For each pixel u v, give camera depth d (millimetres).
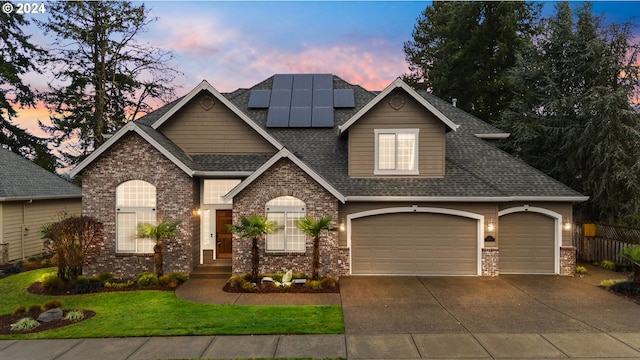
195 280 14094
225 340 8484
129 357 7648
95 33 28422
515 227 15641
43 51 29016
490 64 30156
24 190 18938
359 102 20875
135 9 28688
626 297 11945
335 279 13789
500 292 12641
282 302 11406
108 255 14477
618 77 20500
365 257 15266
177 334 8812
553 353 7766
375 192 15039
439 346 8148
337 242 14352
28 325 9258
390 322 9656
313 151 17578
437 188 15180
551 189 15422
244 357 7609
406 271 15211
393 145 16031
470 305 11188
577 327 9289
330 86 21703
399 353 7793
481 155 17438
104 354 7801
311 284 12727
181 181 14438
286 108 20125
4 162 20484
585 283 13867
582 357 7562
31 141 32188
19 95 31359
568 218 15430
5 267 16781
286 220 14258
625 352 7797
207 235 15586
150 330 9062
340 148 17781
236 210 14203
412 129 15898
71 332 8984
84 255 13141
